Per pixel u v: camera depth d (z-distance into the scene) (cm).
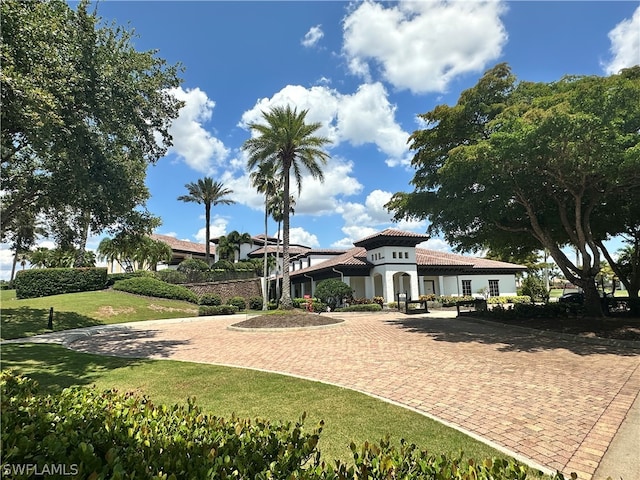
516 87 1571
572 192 1416
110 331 1978
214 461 240
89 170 1355
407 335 1452
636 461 425
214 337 1620
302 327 1725
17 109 859
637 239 1858
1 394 380
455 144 1678
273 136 2203
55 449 239
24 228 2200
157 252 4106
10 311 2252
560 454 445
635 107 1099
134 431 293
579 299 2731
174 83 1523
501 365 916
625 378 783
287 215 2217
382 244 3269
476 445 468
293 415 589
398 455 252
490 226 1864
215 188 5091
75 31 1156
